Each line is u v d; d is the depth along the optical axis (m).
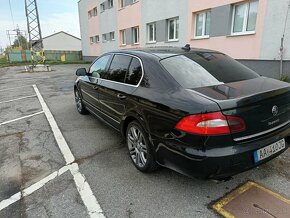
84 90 5.29
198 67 3.00
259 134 2.44
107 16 22.72
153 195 2.71
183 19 12.44
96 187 2.90
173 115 2.46
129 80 3.43
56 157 3.71
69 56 40.25
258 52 8.86
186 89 2.58
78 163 3.50
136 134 3.23
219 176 2.29
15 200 2.70
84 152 3.86
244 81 2.84
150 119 2.79
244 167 2.36
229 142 2.26
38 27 23.70
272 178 2.95
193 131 2.27
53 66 26.73
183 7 12.31
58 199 2.69
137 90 3.13
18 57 40.44
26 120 5.69
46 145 4.17
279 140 2.63
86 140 4.34
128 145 3.44
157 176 3.08
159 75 2.91
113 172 3.22
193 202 2.58
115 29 21.39
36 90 10.24
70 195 2.76
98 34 26.02
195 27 12.03
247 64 9.40
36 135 4.66
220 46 10.46
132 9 17.73
